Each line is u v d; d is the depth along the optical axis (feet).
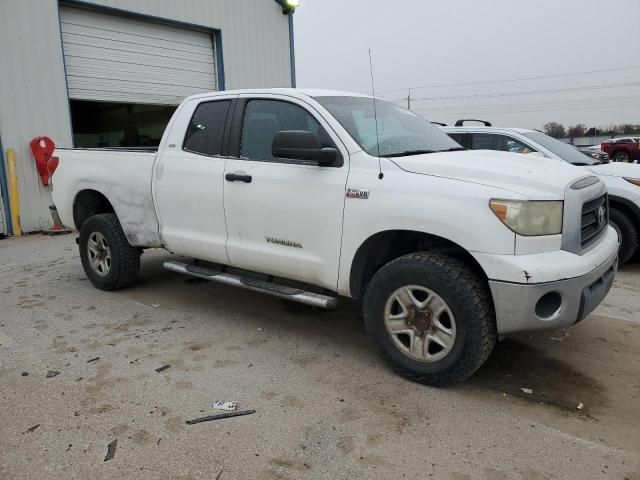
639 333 14.01
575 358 12.50
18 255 24.57
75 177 18.15
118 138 43.93
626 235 20.24
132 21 36.22
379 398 10.58
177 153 15.24
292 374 11.66
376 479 8.14
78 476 8.23
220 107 14.60
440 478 8.16
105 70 35.12
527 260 9.71
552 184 10.29
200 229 14.76
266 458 8.66
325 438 9.20
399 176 11.05
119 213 16.88
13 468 8.43
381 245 11.83
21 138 30.35
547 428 9.52
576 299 10.03
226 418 9.84
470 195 10.12
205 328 14.52
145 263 21.88
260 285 13.76
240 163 13.71
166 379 11.41
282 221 12.78
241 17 42.60
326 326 14.70
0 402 10.45
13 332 14.23
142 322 14.99
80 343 13.44
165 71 38.65
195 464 8.51
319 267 12.32
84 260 18.33
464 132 24.50
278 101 13.44
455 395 10.71
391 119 13.84
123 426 9.58
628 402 10.46
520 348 13.05
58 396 10.68
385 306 11.35
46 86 31.22
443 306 10.51
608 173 20.62
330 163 11.99
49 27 31.14
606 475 8.21
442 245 11.46
